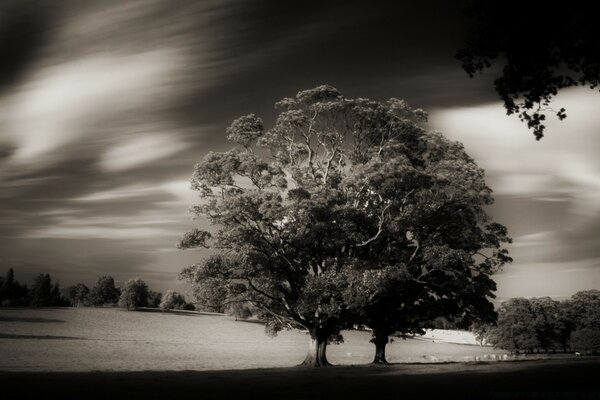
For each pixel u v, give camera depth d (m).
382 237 43.03
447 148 44.69
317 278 38.16
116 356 68.50
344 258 39.91
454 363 39.69
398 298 44.84
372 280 36.19
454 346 131.62
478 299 44.59
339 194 40.84
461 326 47.44
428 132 45.22
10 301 172.62
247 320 169.88
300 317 42.50
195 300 42.81
